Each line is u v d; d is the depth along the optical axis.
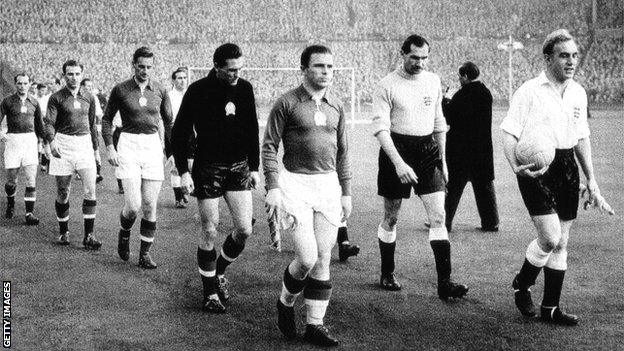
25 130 9.75
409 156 5.86
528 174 4.98
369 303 5.70
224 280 5.82
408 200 11.88
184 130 5.41
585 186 5.33
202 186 5.40
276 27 50.25
